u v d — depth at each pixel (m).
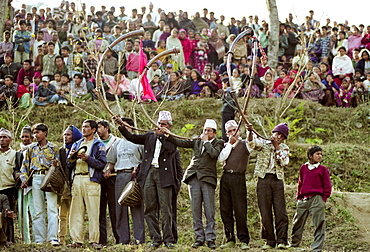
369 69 54.44
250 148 26.83
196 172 26.83
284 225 26.70
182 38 54.50
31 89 50.25
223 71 50.94
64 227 28.77
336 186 40.19
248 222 34.88
